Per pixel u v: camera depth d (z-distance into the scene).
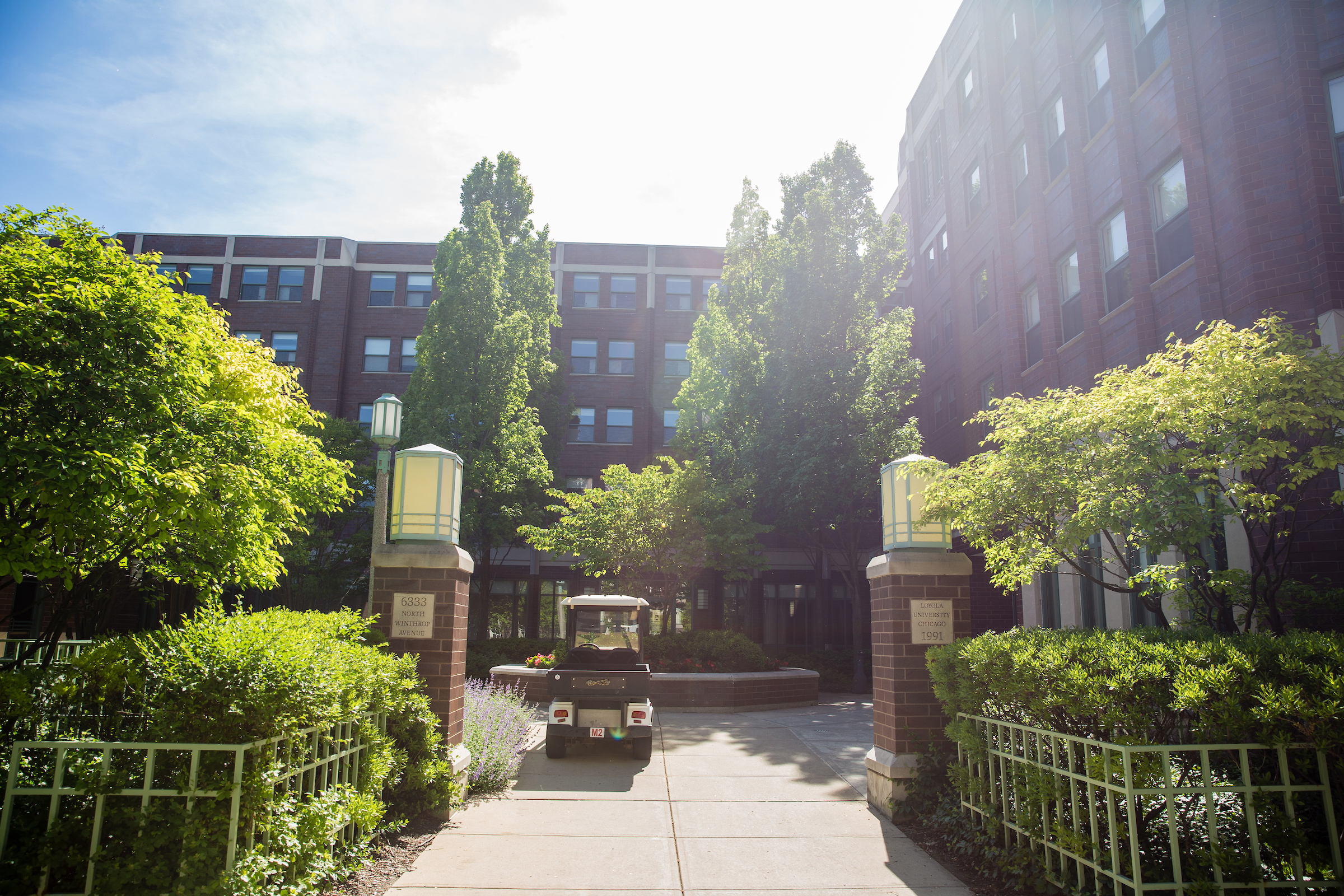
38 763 4.43
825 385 20.41
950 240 24.02
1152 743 4.32
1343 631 8.72
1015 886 5.11
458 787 6.90
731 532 19.11
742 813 7.12
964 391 22.84
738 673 16.12
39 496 4.57
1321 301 10.08
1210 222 11.67
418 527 7.29
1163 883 4.16
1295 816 4.22
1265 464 6.11
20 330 4.84
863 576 28.44
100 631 8.14
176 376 5.52
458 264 22.50
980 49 21.95
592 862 5.69
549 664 15.46
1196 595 7.13
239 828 4.02
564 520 19.64
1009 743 5.57
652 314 32.69
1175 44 12.30
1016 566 7.77
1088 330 15.34
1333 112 10.53
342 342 31.11
